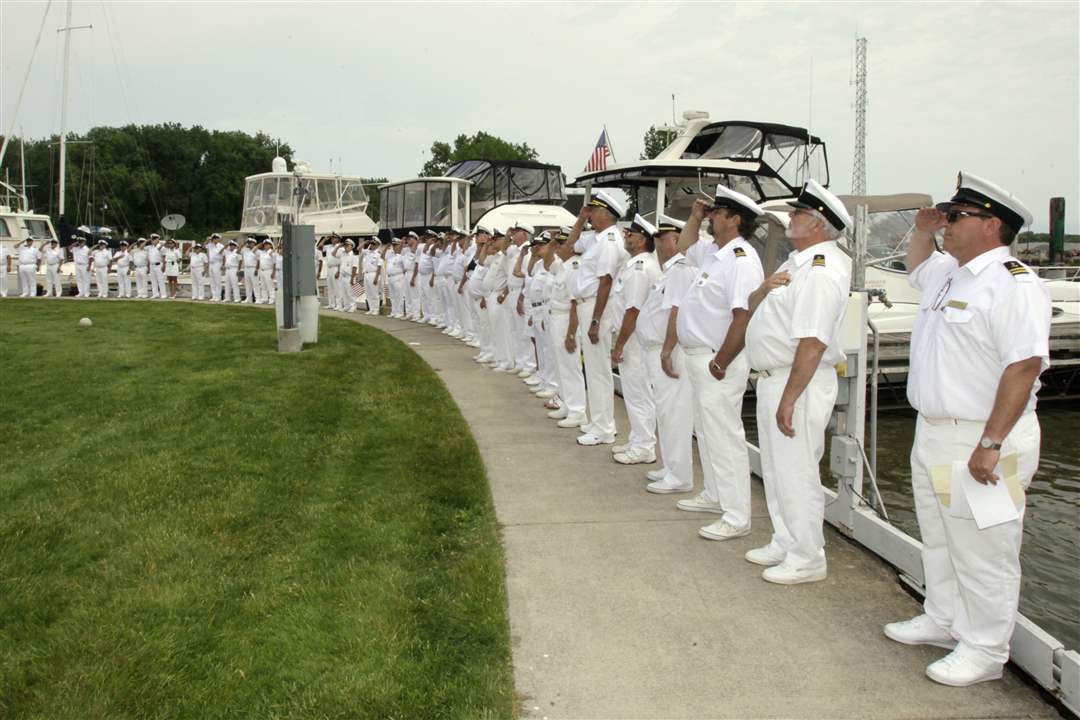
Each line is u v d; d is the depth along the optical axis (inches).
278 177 1214.9
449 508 230.7
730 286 206.8
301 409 349.1
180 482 248.5
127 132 2881.4
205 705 135.6
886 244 466.3
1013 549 143.3
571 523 227.5
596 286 301.3
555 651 157.9
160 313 765.3
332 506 229.0
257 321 695.7
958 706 140.3
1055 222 695.7
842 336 213.3
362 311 859.4
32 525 214.1
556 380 382.6
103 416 338.3
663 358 242.4
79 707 134.3
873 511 217.9
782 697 142.8
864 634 165.8
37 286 1045.2
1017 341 134.6
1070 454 375.9
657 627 167.9
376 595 174.1
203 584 178.7
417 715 133.3
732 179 525.3
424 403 365.7
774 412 187.3
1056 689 140.6
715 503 235.9
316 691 139.4
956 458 145.3
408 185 974.4
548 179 963.3
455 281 581.0
